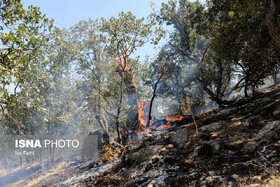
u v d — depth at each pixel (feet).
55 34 28.84
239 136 25.29
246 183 15.29
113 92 38.50
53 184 41.75
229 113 39.63
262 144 21.08
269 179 14.55
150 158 31.42
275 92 42.29
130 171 30.55
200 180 19.10
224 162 21.03
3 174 75.05
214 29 47.09
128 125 59.11
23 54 25.61
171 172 24.03
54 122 67.46
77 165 57.06
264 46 38.17
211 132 31.07
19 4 23.70
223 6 39.63
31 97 33.76
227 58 43.14
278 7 24.31
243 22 34.68
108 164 42.55
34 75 32.09
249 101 46.11
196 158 24.72
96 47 75.00
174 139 34.12
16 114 33.81
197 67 60.54
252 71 45.44
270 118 26.96
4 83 26.05
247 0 31.63
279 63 46.03
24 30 23.54
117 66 40.40
